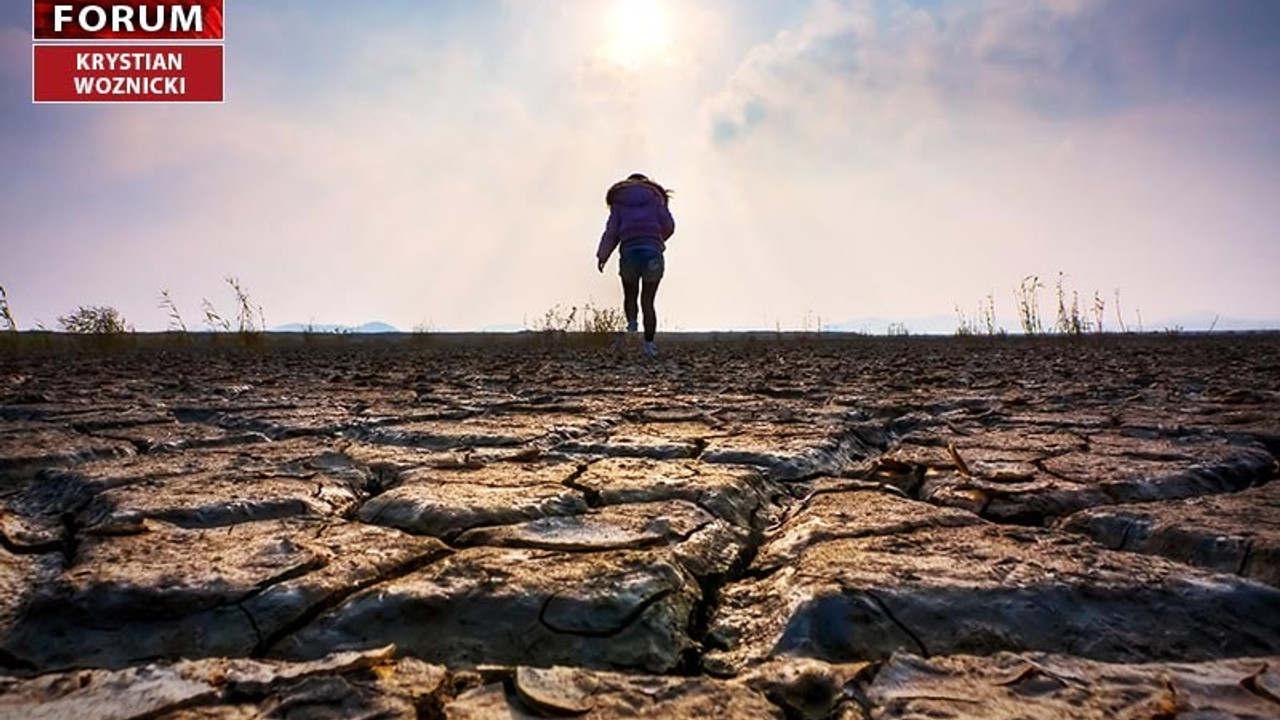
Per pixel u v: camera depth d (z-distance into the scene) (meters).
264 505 1.68
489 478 1.95
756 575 1.39
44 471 2.13
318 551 1.33
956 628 1.06
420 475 2.00
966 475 1.99
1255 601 1.11
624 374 6.40
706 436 2.73
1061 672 0.90
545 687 0.88
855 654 1.03
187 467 2.13
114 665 1.03
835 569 1.24
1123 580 1.18
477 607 1.13
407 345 16.42
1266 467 2.14
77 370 7.35
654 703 0.85
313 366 8.05
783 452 2.36
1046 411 3.37
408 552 1.34
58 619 1.10
